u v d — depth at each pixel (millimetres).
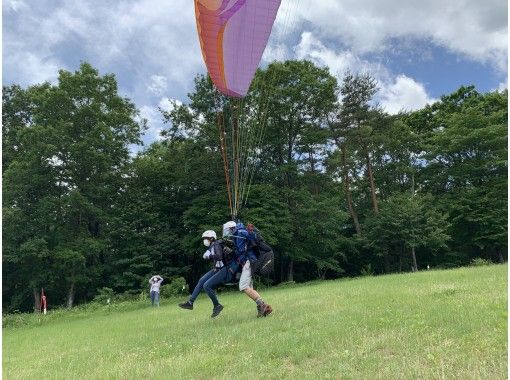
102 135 32156
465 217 35469
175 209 35062
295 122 33812
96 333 10047
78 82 31828
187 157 32969
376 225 35250
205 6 8062
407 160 41969
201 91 31453
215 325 7332
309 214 31750
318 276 37250
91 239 30516
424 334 4781
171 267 31797
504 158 35031
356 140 36188
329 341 4980
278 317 7125
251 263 7562
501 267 13578
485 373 3400
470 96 42688
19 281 32062
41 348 8656
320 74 33875
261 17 8180
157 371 4676
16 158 33438
